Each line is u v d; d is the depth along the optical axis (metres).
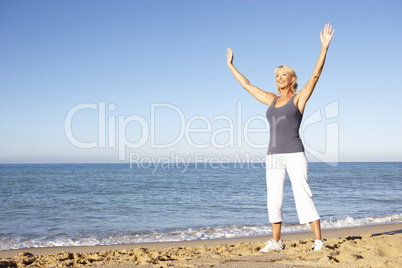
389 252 3.02
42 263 3.12
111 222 9.30
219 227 8.23
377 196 15.40
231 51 3.79
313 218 3.14
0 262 3.10
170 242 6.47
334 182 25.95
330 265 2.48
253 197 15.56
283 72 3.26
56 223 9.22
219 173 44.09
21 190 20.70
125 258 3.50
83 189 21.20
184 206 12.70
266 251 3.42
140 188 21.66
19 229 8.34
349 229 7.28
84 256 3.73
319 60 2.94
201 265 2.64
